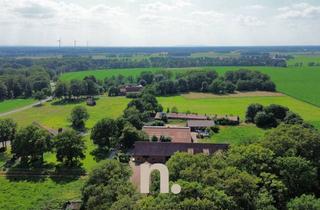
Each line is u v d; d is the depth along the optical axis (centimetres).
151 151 11681
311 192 7462
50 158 12088
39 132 11538
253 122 17288
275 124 16512
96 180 7731
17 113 19738
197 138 14575
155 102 19188
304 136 8419
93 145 13500
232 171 6731
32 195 9300
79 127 16288
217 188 6331
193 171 6894
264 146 8406
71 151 11194
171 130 14188
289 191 7250
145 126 14850
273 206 6297
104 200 6838
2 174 10731
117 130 13375
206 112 19638
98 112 19725
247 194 6200
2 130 12812
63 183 10088
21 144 11288
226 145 11575
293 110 19962
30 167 11225
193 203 5566
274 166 7469
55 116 18788
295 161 7394
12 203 8838
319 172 7931
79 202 8244
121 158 11688
